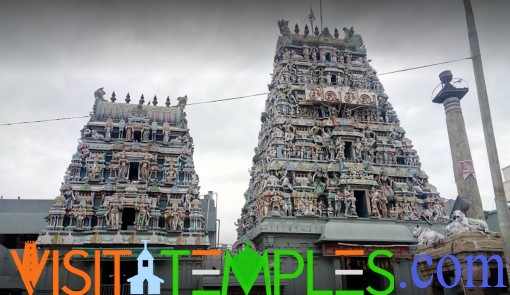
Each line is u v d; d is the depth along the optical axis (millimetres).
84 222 43844
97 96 53062
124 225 47500
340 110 55094
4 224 61500
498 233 25859
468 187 42469
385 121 57031
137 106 52938
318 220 46094
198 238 44188
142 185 46312
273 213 44938
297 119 52812
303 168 49312
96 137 49062
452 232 26906
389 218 47906
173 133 52469
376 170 51531
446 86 45562
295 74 56938
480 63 22188
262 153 55500
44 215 63469
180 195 47531
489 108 21797
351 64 60094
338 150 51156
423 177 53219
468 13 22500
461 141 43938
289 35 60000
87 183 45844
